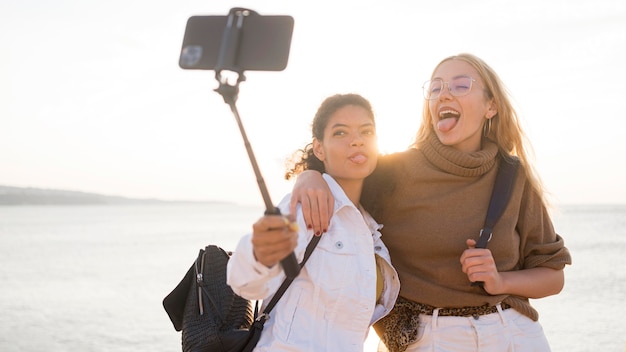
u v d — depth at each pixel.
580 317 13.65
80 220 104.56
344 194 3.00
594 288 17.89
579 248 32.78
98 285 22.89
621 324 12.85
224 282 3.09
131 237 54.75
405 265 3.44
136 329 14.54
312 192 2.87
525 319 3.43
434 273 3.37
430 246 3.38
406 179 3.46
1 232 63.56
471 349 3.29
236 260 2.48
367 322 2.90
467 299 3.30
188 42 2.21
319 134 3.11
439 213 3.40
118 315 16.42
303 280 2.84
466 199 3.43
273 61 2.12
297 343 2.77
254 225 2.20
